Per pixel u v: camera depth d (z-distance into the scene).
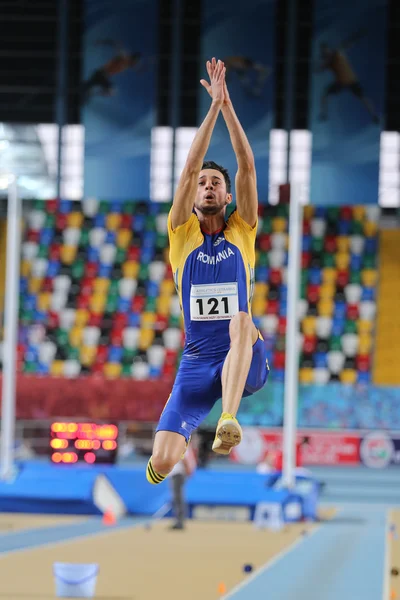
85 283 47.75
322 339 46.78
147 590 12.79
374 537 20.66
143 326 46.84
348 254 47.84
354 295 47.31
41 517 24.14
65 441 30.91
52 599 11.82
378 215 48.22
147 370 46.19
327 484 35.97
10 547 17.39
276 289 47.16
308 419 44.28
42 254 48.31
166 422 8.03
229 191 8.39
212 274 8.08
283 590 12.95
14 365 26.61
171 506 24.92
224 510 24.50
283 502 23.83
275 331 46.47
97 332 46.91
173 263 8.26
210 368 8.04
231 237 8.16
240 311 8.02
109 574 14.32
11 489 24.97
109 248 48.22
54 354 46.62
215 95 8.16
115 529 21.62
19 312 47.38
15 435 34.91
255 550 18.05
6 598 11.80
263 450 41.56
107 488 25.20
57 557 16.12
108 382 33.97
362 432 42.72
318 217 48.22
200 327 8.10
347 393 44.44
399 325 47.34
